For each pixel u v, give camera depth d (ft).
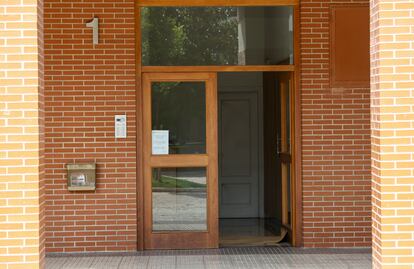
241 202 41.68
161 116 30.71
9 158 19.31
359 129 30.40
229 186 41.73
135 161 29.94
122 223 29.89
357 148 30.40
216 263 27.84
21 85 19.39
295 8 30.83
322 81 30.40
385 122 19.35
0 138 19.34
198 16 30.99
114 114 29.91
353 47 30.40
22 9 19.42
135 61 30.27
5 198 19.26
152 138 30.63
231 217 41.68
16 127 19.35
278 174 36.47
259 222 39.70
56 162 29.71
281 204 34.99
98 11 29.89
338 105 30.40
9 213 19.25
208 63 30.94
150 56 30.66
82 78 29.84
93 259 28.58
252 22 31.14
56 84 29.78
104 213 29.81
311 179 30.35
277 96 35.78
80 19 29.84
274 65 30.96
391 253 19.19
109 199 29.84
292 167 31.01
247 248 31.01
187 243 30.78
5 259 19.19
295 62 30.78
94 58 29.86
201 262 28.02
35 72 19.43
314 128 30.37
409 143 19.27
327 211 30.40
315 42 30.37
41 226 19.77
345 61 30.40
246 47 31.09
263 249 30.68
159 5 30.71
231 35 31.07
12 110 19.36
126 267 27.14
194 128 30.91
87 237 29.76
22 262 19.24
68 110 29.78
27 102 19.40
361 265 27.20
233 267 27.09
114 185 29.86
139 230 30.37
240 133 41.86
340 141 30.42
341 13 30.42
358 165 30.40
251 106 41.70
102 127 29.86
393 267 19.16
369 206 30.42
